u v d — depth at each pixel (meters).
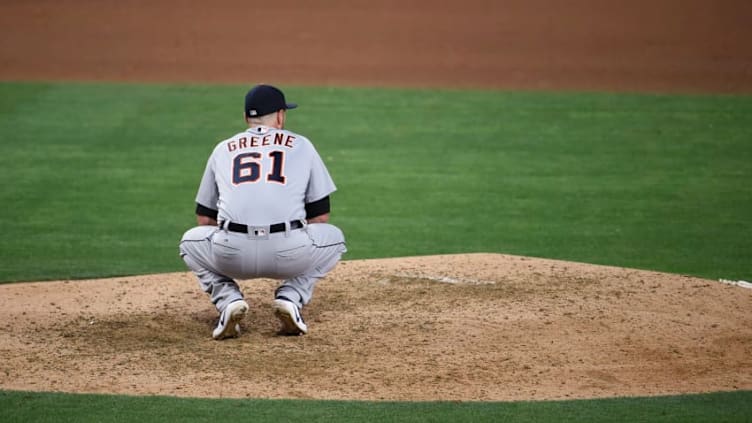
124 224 37.12
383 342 21.50
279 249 20.73
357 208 39.75
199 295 25.86
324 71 70.12
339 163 47.09
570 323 22.75
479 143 51.38
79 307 24.73
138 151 48.88
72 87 63.56
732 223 37.53
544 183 43.75
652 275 27.58
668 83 66.44
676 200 40.97
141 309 24.47
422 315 23.44
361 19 86.94
